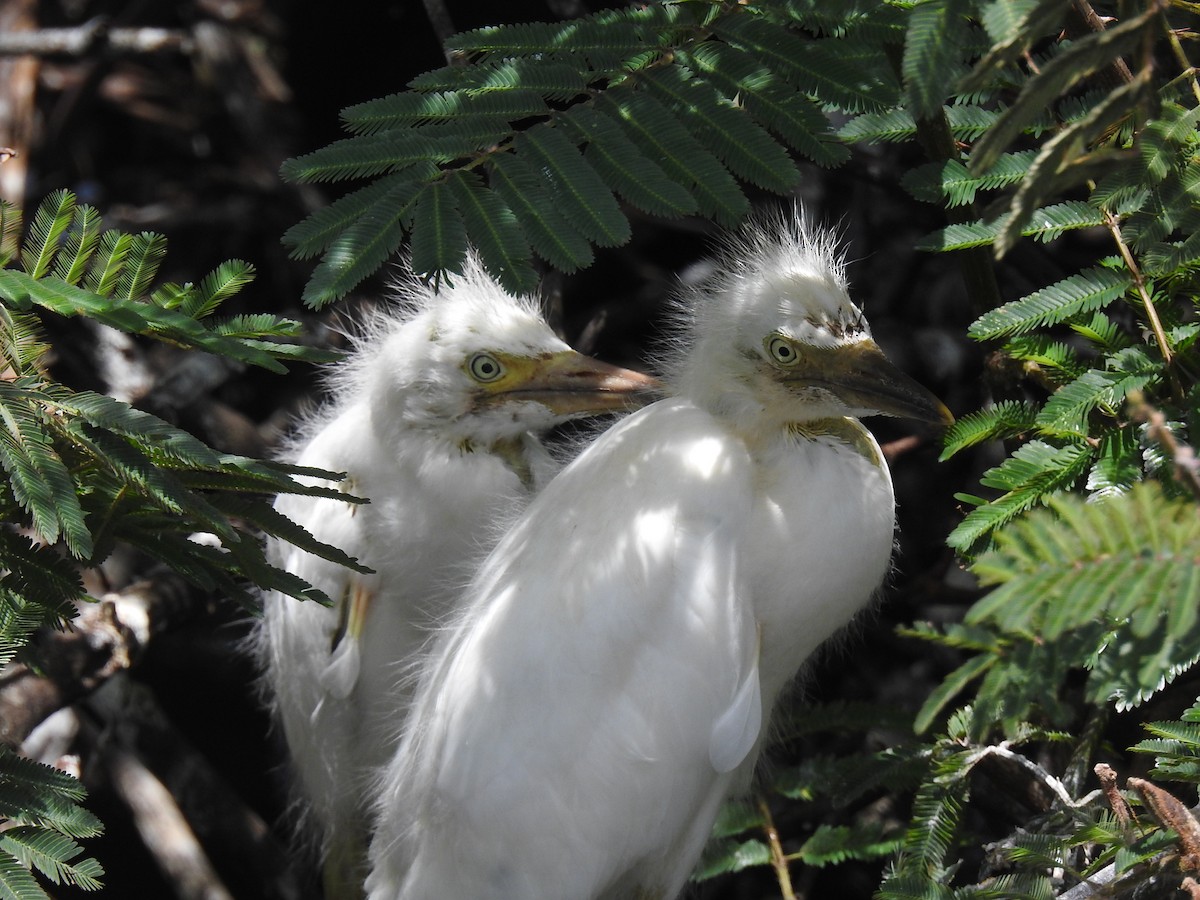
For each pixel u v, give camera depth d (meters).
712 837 8.30
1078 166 4.41
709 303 7.72
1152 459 6.37
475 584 7.76
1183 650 4.36
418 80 6.65
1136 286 6.79
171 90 14.08
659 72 6.64
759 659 7.61
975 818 8.90
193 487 5.84
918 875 6.41
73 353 10.88
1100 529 4.10
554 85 6.55
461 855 6.97
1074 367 7.27
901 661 10.23
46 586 5.71
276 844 9.65
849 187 11.73
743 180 7.15
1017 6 4.46
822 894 9.91
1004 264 10.33
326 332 11.32
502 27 6.77
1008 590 4.07
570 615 6.99
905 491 10.66
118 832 9.89
